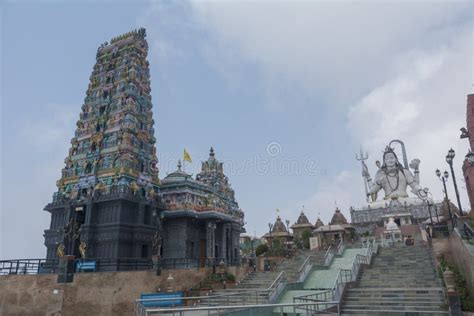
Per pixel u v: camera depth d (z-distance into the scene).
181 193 55.16
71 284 27.64
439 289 21.30
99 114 52.06
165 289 31.17
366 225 70.44
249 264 40.72
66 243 41.59
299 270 30.45
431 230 36.78
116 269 39.53
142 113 52.66
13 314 27.61
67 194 47.62
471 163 33.94
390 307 20.11
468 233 24.83
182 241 52.22
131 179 46.56
